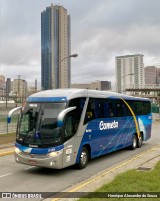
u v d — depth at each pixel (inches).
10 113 554.9
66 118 511.5
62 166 497.7
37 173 522.9
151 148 843.4
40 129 502.9
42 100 527.5
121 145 743.7
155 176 422.9
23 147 510.0
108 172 490.6
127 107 780.6
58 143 492.7
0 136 1025.5
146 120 910.4
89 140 583.8
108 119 671.1
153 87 3435.0
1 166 584.7
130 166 540.1
